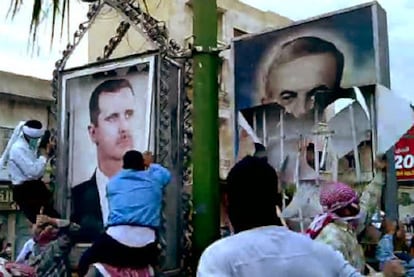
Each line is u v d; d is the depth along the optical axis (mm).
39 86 16859
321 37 5512
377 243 5059
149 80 5895
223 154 13375
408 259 5738
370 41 5184
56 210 6645
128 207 5004
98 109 6512
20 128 6590
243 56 6062
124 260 4906
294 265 2395
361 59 5234
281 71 5773
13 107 16422
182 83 5590
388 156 5223
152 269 5078
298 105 5625
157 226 5141
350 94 5289
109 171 6395
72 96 6742
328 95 5434
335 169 5328
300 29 5668
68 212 6633
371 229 5102
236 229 2514
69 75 6730
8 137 16266
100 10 6426
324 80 5473
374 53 5156
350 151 5250
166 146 5660
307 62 5598
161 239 5309
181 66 5602
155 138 5742
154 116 5812
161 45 5797
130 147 6176
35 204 6281
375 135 5105
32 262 5812
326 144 5410
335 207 4172
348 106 5301
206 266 2393
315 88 5527
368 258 5074
